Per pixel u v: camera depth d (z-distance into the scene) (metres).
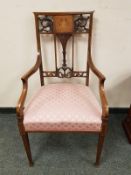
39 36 1.39
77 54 1.54
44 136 1.63
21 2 1.35
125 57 1.56
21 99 1.14
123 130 1.68
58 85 1.43
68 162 1.41
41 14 1.31
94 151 1.49
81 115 1.13
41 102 1.23
